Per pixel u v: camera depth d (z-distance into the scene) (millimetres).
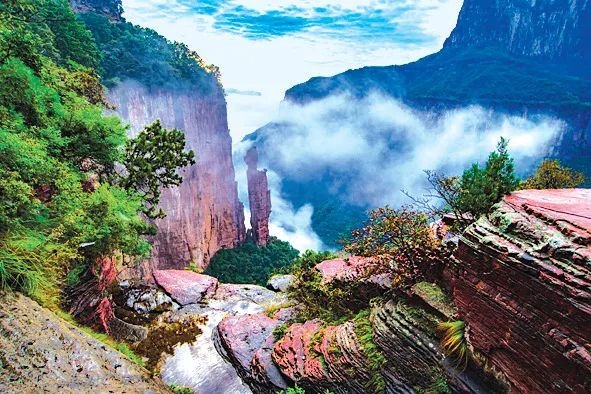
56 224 12844
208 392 16688
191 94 73688
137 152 19250
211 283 26594
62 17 35094
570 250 7812
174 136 19344
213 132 80188
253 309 23703
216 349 19297
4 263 10672
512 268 8617
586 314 7277
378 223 14648
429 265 12992
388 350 12672
